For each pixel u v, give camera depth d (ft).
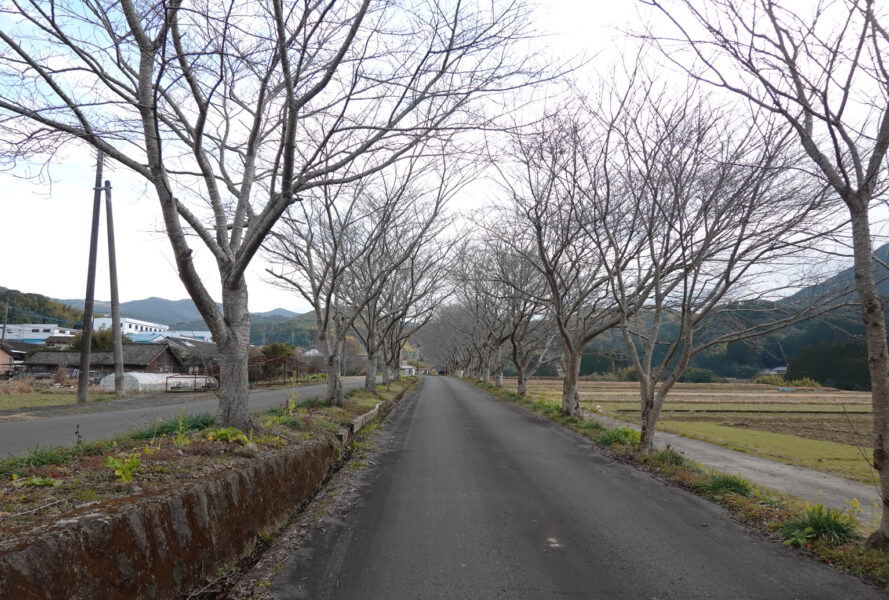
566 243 52.16
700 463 41.47
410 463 35.55
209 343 186.19
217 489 17.29
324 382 155.22
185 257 25.45
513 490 27.73
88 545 11.41
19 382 103.71
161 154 24.54
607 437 44.86
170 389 109.50
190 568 14.61
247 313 29.66
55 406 70.49
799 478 36.96
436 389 144.77
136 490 15.55
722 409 113.39
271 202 27.12
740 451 50.78
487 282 104.94
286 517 22.71
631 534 20.43
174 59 22.86
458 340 227.40
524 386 102.22
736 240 32.99
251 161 31.86
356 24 22.59
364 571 16.75
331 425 40.65
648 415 38.14
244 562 17.58
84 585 10.96
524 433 51.78
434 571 16.72
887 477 17.29
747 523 22.06
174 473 18.03
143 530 13.17
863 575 16.28
